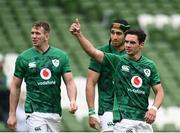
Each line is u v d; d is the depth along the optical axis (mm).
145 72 23547
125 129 23375
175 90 48781
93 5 54219
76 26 22906
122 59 23594
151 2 56188
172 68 50969
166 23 54469
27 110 24422
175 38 53969
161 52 52156
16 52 47500
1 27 49875
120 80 23562
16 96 24641
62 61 24500
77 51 48719
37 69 24344
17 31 49656
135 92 23469
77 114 42844
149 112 23188
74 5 54125
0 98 39312
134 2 55500
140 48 23547
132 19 53625
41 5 53719
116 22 25656
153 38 53719
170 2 56719
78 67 47250
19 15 51688
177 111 45750
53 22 51969
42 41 24359
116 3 54906
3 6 52281
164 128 44125
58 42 49688
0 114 39156
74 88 24484
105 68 25578
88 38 51094
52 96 24469
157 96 23625
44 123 24359
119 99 23594
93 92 25562
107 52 26141
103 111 25906
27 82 24500
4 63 44719
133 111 23453
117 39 25703
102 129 26016
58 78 24500
